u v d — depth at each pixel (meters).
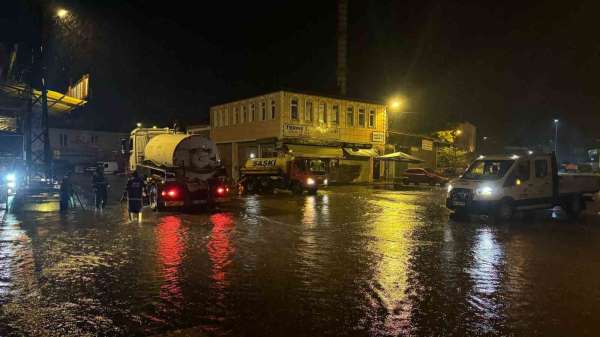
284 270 8.40
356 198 24.72
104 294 6.86
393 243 11.19
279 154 35.97
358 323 5.70
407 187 35.81
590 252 10.20
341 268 8.56
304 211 18.20
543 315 6.04
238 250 10.23
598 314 6.09
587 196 17.62
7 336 5.24
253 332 5.39
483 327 5.59
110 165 58.94
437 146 50.47
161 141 19.19
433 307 6.34
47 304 6.38
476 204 15.07
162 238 11.78
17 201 20.91
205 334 5.31
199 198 17.88
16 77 22.12
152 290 7.08
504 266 8.80
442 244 11.09
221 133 44.19
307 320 5.80
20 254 9.72
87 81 22.59
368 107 42.12
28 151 22.61
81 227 13.70
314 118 38.09
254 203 21.62
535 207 15.90
